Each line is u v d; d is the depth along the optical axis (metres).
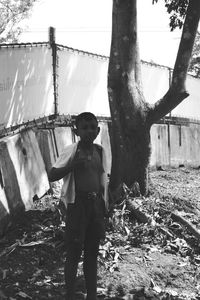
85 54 8.46
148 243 6.03
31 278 4.82
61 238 5.59
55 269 5.07
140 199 6.81
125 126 6.84
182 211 7.13
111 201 6.71
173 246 6.02
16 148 6.35
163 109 6.73
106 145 8.90
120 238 5.89
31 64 7.19
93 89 8.82
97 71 8.89
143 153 6.91
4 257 5.11
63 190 4.32
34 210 6.33
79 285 4.83
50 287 4.72
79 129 4.33
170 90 6.65
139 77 6.96
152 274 5.35
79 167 4.28
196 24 6.54
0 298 4.35
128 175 6.93
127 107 6.78
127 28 6.64
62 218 5.98
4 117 6.59
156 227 6.25
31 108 7.28
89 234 4.35
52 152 7.34
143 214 6.41
